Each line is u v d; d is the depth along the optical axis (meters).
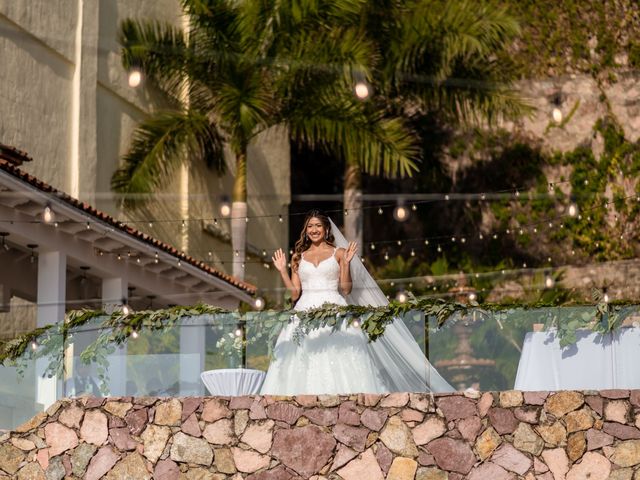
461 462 10.68
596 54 30.17
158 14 25.39
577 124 29.84
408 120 28.06
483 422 10.75
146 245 18.92
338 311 11.45
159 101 24.89
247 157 27.42
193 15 24.72
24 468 11.34
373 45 25.75
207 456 10.99
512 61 27.83
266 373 11.46
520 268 29.22
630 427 10.64
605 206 29.28
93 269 19.02
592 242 29.09
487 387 11.17
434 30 25.55
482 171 29.86
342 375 11.28
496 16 25.92
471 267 29.22
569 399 10.74
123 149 23.78
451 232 29.84
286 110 24.55
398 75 25.80
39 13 21.19
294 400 10.98
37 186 16.48
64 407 11.40
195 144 25.00
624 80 30.05
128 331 11.62
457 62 26.17
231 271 26.47
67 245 18.11
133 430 11.20
